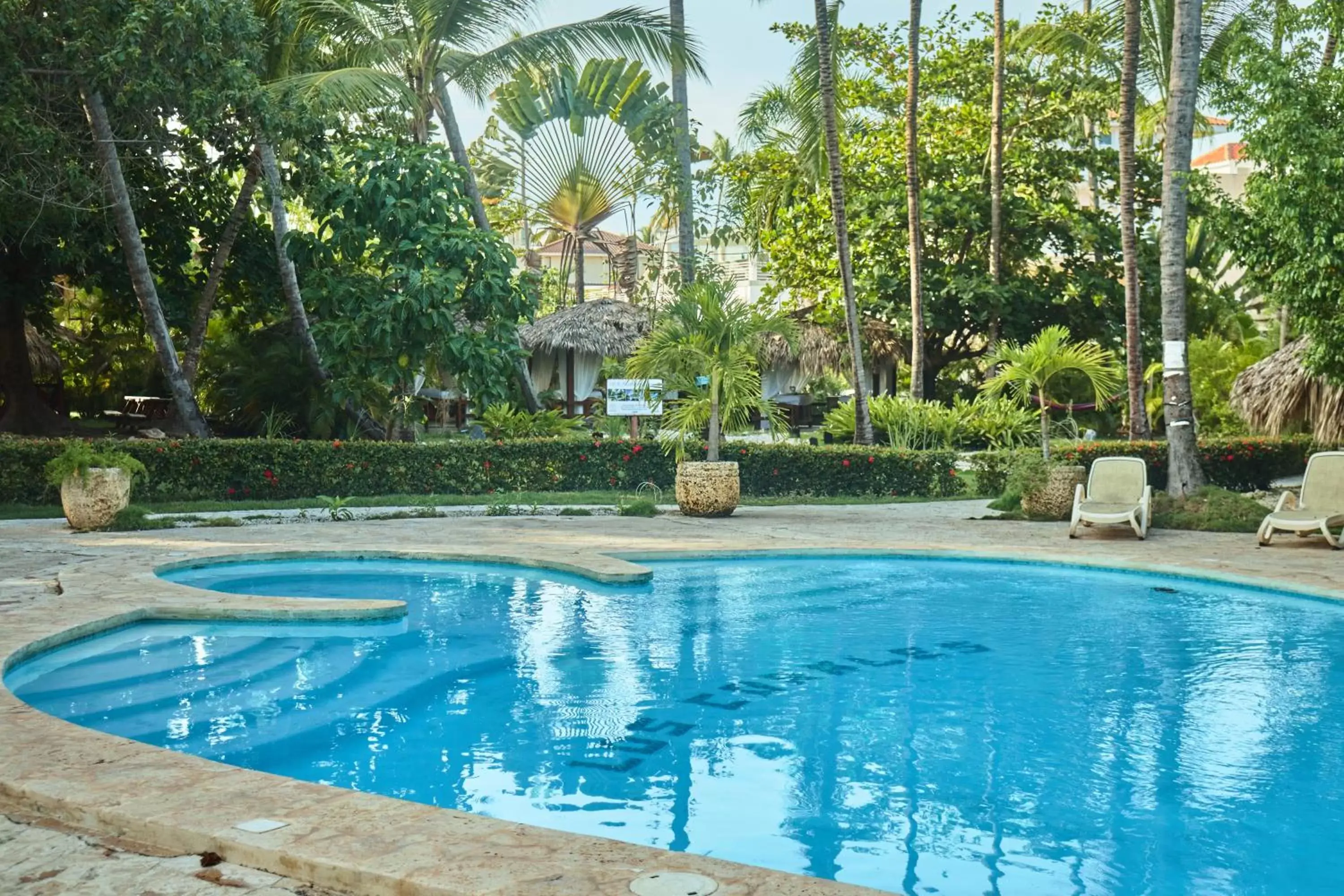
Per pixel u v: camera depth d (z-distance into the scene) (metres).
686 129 25.06
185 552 11.57
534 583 10.70
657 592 10.20
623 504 17.62
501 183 28.55
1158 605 9.59
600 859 3.19
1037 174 33.91
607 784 4.99
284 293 24.59
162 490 17.50
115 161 18.33
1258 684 6.89
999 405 26.20
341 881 3.11
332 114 20.39
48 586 9.40
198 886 3.11
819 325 34.94
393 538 13.19
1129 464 13.95
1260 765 5.28
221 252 22.39
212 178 23.64
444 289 19.33
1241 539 13.37
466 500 18.44
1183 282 15.40
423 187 20.30
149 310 19.19
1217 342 37.16
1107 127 34.78
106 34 16.73
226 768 4.16
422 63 21.75
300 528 14.52
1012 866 4.02
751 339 16.50
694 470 16.08
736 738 5.75
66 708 6.32
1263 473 21.27
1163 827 4.44
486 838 3.36
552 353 34.44
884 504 19.06
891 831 4.38
